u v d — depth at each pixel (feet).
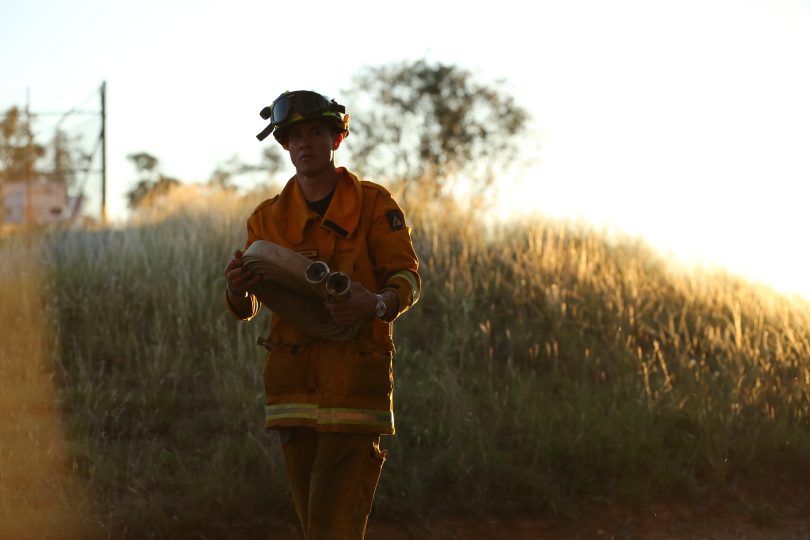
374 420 11.06
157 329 25.48
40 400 21.81
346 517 10.92
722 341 28.07
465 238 34.47
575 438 21.01
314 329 10.89
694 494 20.36
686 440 22.08
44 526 16.24
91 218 50.31
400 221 11.42
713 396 24.59
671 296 31.94
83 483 17.93
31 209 64.59
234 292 11.19
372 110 96.99
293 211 11.41
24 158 65.67
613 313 29.35
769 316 30.68
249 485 18.03
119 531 16.56
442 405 22.47
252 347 25.00
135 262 30.73
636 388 24.34
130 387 23.08
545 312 29.55
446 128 94.53
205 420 21.39
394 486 18.74
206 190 48.08
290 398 11.19
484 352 26.84
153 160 104.99
